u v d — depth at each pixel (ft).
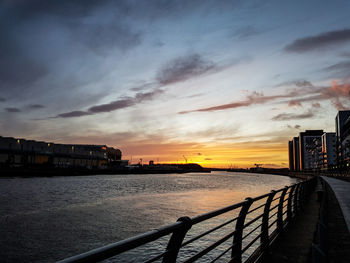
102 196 153.28
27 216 88.17
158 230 7.11
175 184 283.38
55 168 404.16
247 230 51.42
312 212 36.60
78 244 56.59
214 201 126.52
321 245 9.32
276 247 20.53
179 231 8.40
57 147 498.69
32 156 441.27
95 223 75.97
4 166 381.19
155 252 45.47
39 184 248.11
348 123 371.56
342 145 424.87
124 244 5.88
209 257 40.96
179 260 40.34
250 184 295.28
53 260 47.83
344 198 54.13
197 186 250.16
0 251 52.06
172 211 95.96
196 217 8.89
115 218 82.99
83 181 317.42
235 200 130.72
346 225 28.55
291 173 637.30
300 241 22.13
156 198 142.00
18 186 218.79
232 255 14.12
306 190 49.88
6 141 395.75
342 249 20.48
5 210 100.89
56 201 128.98
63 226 72.33
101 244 56.54
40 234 64.39
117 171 574.56
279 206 24.07
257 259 16.79
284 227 26.25
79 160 561.02
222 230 56.54
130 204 116.57
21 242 58.13
